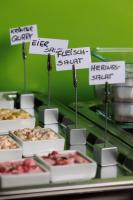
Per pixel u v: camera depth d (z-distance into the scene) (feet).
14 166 3.73
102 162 4.13
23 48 5.79
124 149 4.31
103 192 3.61
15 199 3.44
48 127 5.04
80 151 4.34
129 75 5.11
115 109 5.00
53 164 3.82
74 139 4.57
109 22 6.40
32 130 4.58
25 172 3.63
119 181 3.67
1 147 4.16
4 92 6.01
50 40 5.29
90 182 3.63
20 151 4.13
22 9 6.09
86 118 5.17
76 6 6.24
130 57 6.29
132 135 4.69
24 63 5.92
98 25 6.36
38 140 4.32
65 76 6.35
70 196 3.55
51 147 4.35
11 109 5.31
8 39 6.11
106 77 4.54
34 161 3.89
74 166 3.78
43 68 6.27
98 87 5.34
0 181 3.51
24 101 5.74
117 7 6.38
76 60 4.90
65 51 4.89
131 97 4.95
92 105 5.74
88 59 4.91
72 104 5.80
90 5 6.29
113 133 4.69
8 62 6.17
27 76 6.25
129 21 6.46
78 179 3.79
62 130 4.98
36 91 6.24
